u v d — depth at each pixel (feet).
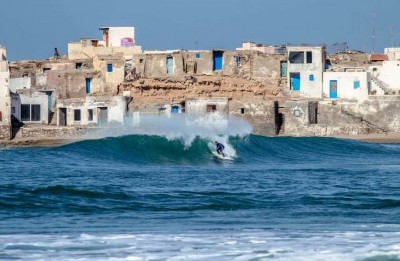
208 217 262.88
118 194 305.73
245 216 265.34
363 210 279.69
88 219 257.96
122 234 227.20
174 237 222.48
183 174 392.06
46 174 384.27
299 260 197.36
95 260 197.57
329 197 310.65
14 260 198.08
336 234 227.40
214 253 203.62
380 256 200.23
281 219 258.78
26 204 281.95
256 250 206.59
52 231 234.17
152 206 285.64
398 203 295.89
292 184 351.05
